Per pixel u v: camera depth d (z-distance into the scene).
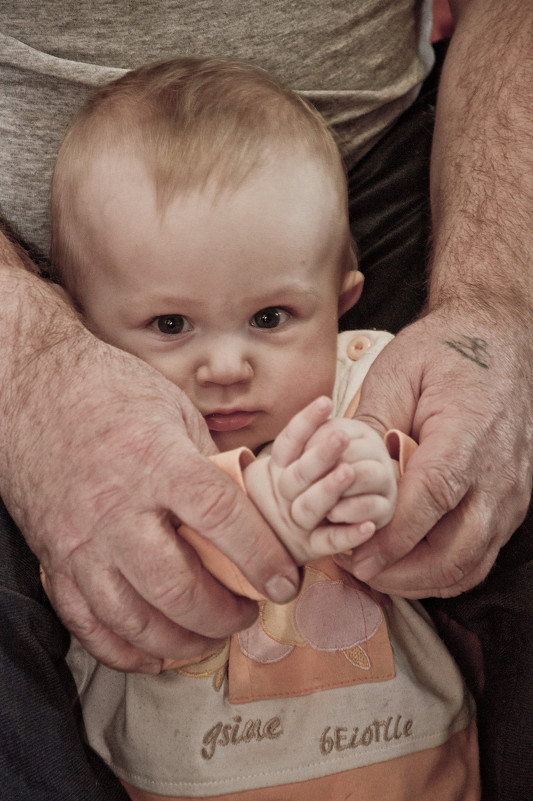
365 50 1.31
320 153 1.00
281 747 0.84
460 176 1.22
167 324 0.95
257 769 0.84
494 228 1.09
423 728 0.89
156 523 0.64
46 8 1.12
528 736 0.83
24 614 0.76
